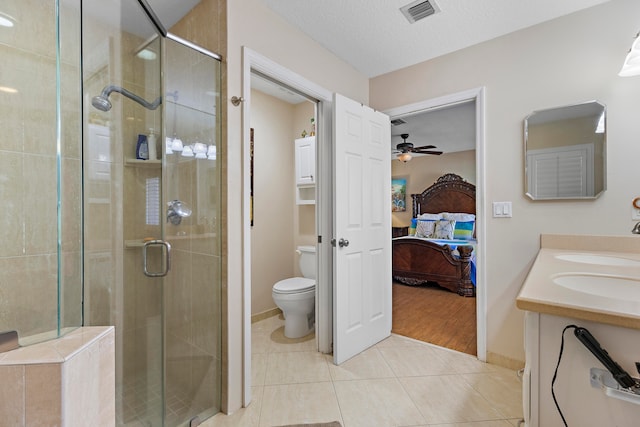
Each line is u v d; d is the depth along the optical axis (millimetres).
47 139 1289
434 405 1693
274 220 3301
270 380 1967
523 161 2045
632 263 1465
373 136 2545
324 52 2301
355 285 2328
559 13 1896
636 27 1717
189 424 1539
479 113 2209
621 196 1756
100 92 1487
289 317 2682
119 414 1515
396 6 1840
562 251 1793
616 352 702
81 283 1148
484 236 2189
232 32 1667
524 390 832
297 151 3277
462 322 3037
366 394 1804
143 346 1543
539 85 1998
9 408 735
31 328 971
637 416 687
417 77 2543
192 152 1694
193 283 1707
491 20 1965
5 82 1270
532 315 806
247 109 1729
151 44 1558
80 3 1366
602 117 1801
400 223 7078
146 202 1600
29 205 1197
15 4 1303
